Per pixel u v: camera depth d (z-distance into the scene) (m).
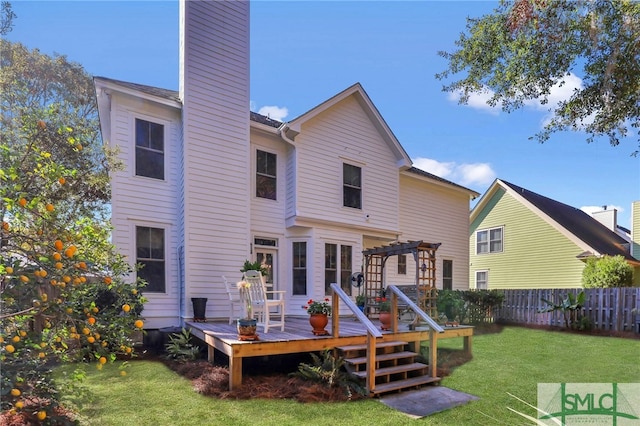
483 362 6.95
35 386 3.28
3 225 2.95
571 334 10.23
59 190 4.69
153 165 8.67
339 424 4.00
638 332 9.91
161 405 4.42
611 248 17.45
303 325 7.51
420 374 5.90
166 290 8.52
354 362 5.36
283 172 10.58
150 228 8.52
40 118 3.82
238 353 4.96
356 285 11.09
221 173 8.97
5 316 2.84
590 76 5.53
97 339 3.45
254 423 3.96
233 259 8.95
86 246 3.44
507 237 19.23
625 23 4.87
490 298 12.29
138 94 8.30
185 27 8.73
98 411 4.18
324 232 10.61
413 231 13.54
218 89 9.11
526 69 5.64
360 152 11.66
